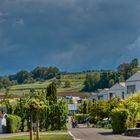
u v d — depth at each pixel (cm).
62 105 7450
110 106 9000
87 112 13375
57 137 5212
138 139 4581
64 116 7438
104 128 7881
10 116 7244
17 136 5734
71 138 5016
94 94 14925
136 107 6009
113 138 4838
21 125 7506
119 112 5712
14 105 7600
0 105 8369
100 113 9344
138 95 6862
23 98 7519
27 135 5934
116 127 5753
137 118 6069
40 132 6738
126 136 5153
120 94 11569
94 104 10062
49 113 7344
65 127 7431
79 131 6781
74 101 19100
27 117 7169
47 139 4884
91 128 8119
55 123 7394
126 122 5700
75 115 12656
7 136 5847
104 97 12862
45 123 7319
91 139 4797
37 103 4722
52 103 7438
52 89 7581
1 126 7262
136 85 10606
